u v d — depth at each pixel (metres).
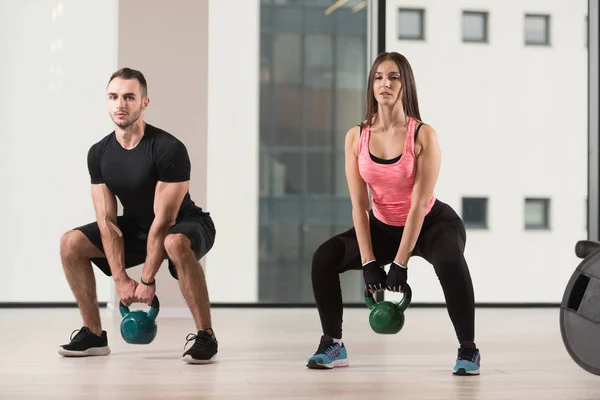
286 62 10.69
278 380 2.96
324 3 10.73
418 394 2.71
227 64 10.70
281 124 10.75
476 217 10.20
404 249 3.11
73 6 7.11
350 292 10.14
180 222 3.45
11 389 2.75
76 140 7.18
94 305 3.59
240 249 10.58
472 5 10.21
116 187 3.41
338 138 10.63
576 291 2.59
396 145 3.09
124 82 3.35
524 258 10.31
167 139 3.38
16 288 7.23
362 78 10.65
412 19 10.08
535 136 10.20
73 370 3.17
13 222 7.15
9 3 7.04
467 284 3.10
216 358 3.55
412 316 5.68
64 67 7.12
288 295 10.60
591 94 6.42
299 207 10.55
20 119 7.08
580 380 3.02
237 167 10.66
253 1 10.78
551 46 10.34
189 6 5.69
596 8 6.41
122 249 3.45
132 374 3.08
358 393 2.71
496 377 3.08
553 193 10.23
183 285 3.39
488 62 10.20
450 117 10.11
